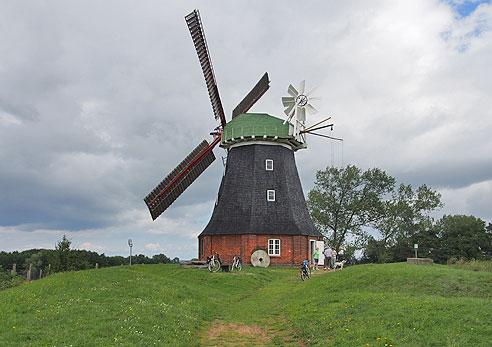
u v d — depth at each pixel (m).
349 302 21.34
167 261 98.12
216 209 50.25
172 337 17.98
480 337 14.33
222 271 40.53
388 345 14.75
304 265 35.34
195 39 49.78
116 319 18.91
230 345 18.14
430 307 17.72
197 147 53.94
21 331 16.41
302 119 52.19
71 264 41.47
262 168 50.50
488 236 78.00
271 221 47.88
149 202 49.66
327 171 75.94
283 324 21.09
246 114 53.59
